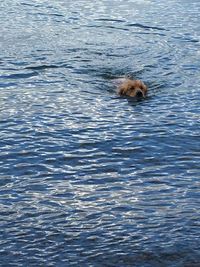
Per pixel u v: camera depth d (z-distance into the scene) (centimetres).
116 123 1407
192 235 980
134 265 916
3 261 921
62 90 1591
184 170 1191
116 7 2436
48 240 970
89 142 1309
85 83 1644
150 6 2455
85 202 1074
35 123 1396
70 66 1762
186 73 1733
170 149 1280
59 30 2122
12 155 1243
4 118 1418
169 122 1415
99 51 1905
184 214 1036
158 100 1545
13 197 1086
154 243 962
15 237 976
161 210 1049
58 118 1426
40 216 1030
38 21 2233
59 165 1207
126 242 966
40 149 1272
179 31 2139
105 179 1155
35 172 1177
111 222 1016
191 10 2402
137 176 1168
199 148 1287
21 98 1534
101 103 1518
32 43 1961
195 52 1917
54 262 920
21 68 1733
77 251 945
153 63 1814
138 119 1430
